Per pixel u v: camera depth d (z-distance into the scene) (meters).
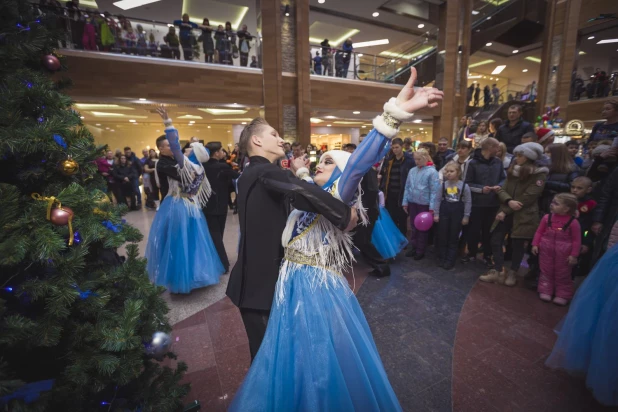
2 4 1.16
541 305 2.98
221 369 2.16
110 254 1.66
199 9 13.77
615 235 1.99
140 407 1.34
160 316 1.51
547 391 1.95
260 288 1.39
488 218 3.83
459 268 3.91
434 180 4.01
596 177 3.27
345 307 1.26
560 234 2.93
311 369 1.10
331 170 1.33
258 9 10.85
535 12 14.94
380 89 13.14
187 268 3.15
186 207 3.27
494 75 23.41
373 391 1.17
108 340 1.10
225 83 10.27
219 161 3.70
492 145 3.72
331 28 16.45
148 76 9.23
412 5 13.81
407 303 3.05
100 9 12.97
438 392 1.95
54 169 1.23
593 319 1.86
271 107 10.92
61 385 1.08
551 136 4.99
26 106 1.21
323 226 1.28
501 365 2.18
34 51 1.24
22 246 0.93
